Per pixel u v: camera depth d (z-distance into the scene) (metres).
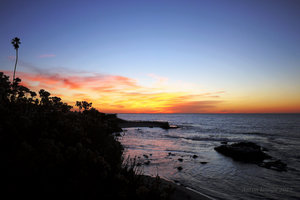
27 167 1.70
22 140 2.00
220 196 9.05
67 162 2.11
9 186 1.60
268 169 15.18
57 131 2.52
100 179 2.31
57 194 1.80
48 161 1.92
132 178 3.01
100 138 3.24
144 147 23.59
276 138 38.53
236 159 18.73
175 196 6.57
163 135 41.22
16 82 3.18
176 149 23.41
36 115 2.76
